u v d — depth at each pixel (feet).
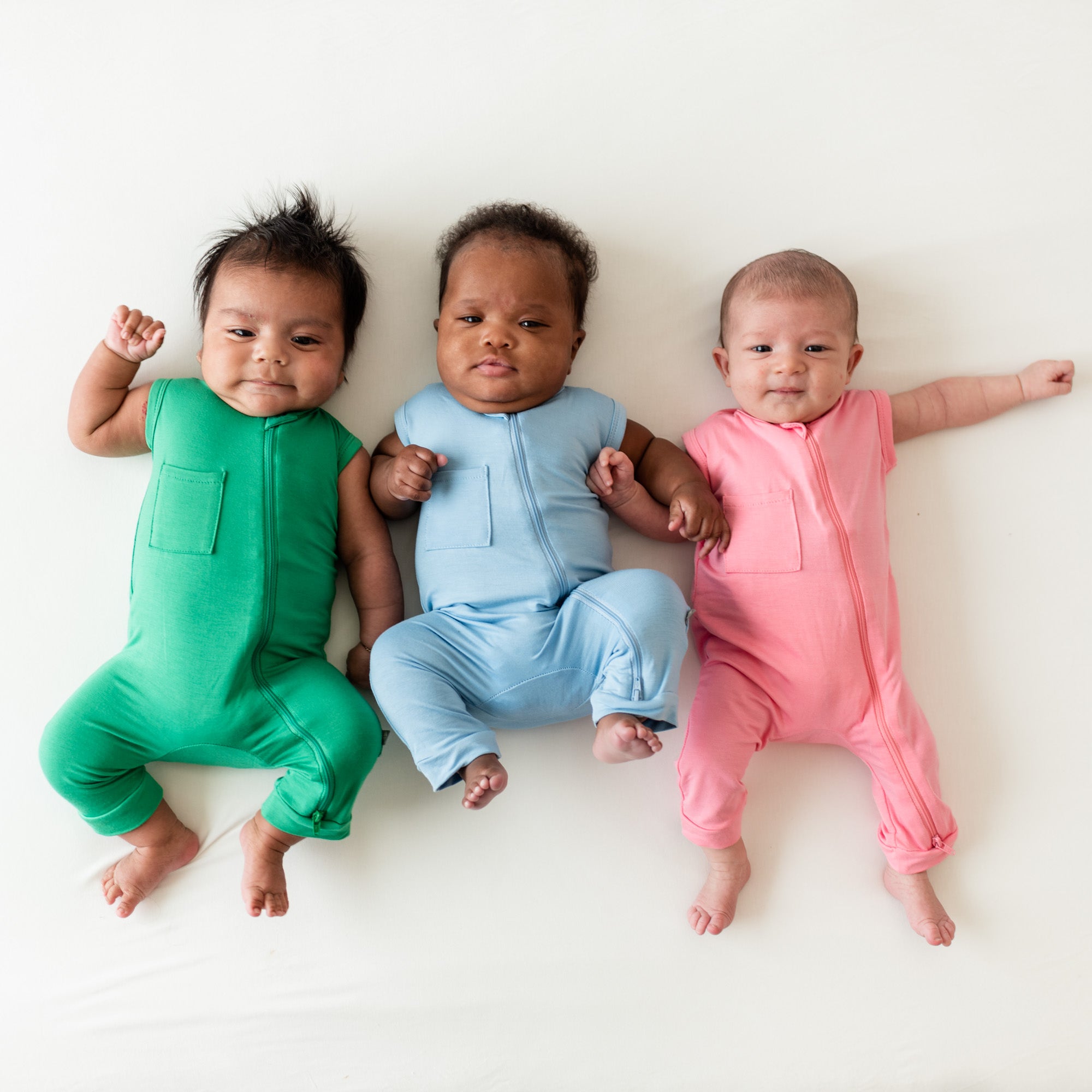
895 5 5.07
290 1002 4.17
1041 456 4.80
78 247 4.59
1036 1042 4.31
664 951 4.31
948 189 4.96
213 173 4.70
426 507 4.31
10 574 4.41
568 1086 4.18
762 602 4.28
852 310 4.50
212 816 4.32
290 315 4.10
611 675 3.76
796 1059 4.25
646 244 4.83
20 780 4.29
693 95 4.95
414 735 3.75
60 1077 4.07
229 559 4.05
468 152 4.82
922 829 4.24
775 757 4.54
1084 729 4.60
